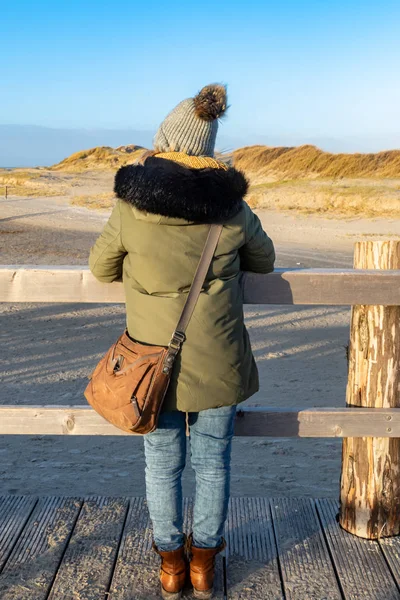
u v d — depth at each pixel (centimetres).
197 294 221
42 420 279
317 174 4428
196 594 255
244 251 245
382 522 294
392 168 3975
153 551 284
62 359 737
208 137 221
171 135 221
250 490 429
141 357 221
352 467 294
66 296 274
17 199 3641
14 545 287
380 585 263
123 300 273
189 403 225
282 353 783
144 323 226
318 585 263
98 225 2364
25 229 2144
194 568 254
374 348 282
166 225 218
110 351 236
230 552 286
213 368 224
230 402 231
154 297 223
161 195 207
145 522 307
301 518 315
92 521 307
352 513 297
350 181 3666
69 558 278
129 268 230
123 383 222
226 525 308
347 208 2802
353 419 281
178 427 241
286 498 335
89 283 272
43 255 1568
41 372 684
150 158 217
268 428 283
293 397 618
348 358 297
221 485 247
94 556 279
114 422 226
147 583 263
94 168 7856
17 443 516
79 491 423
